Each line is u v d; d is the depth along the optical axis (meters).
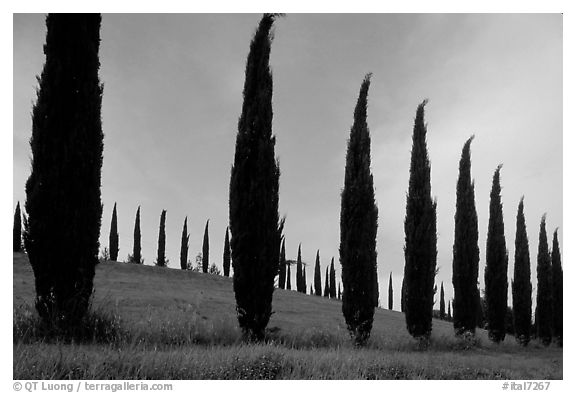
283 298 41.91
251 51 18.19
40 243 12.46
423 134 25.47
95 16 13.69
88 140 13.19
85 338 11.96
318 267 67.38
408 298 23.55
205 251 60.53
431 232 24.47
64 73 13.05
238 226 16.98
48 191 12.59
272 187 17.55
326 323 28.33
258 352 11.12
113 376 8.37
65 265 12.54
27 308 12.80
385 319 38.78
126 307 24.44
